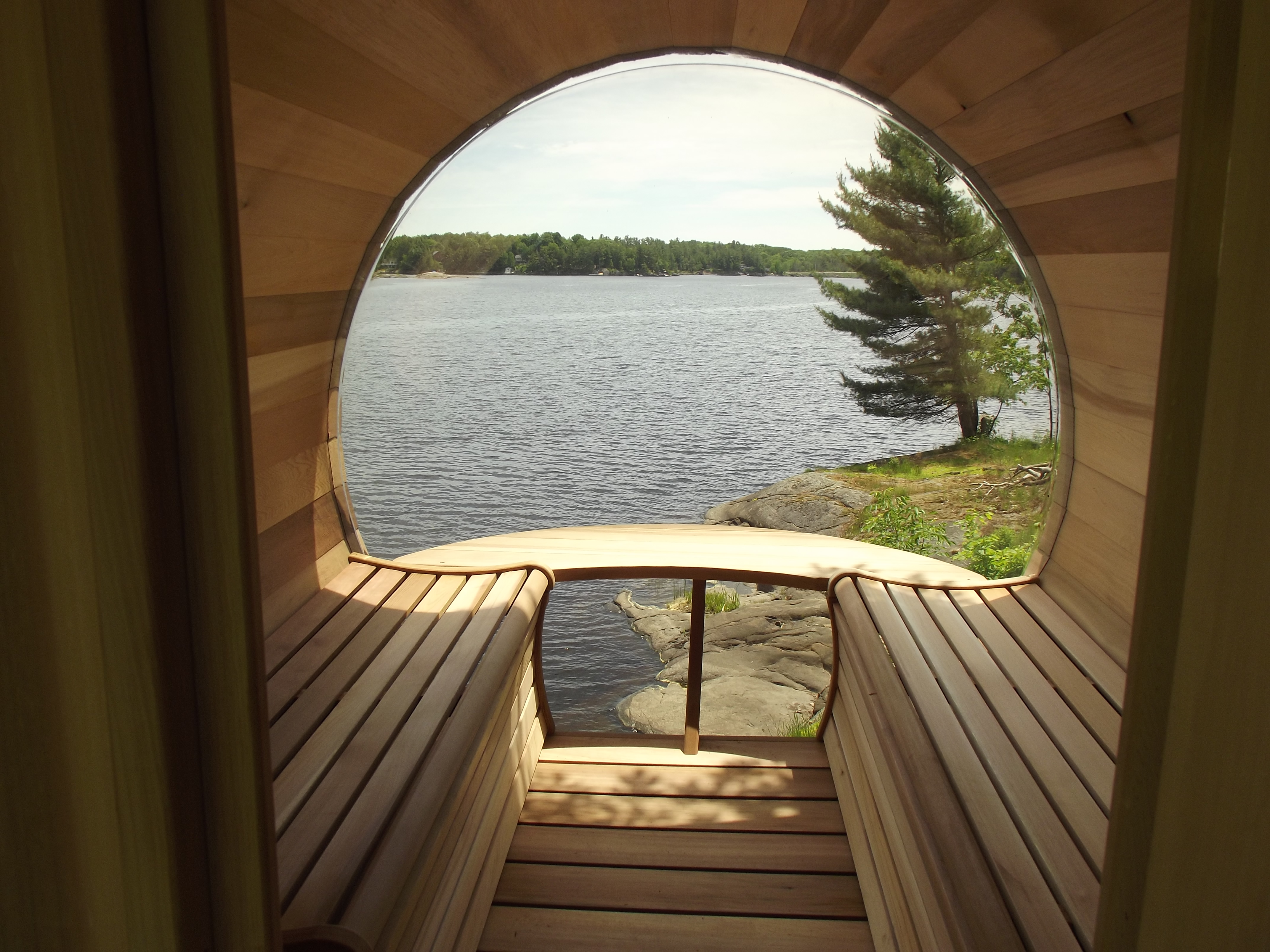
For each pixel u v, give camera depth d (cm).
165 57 66
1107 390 206
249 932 79
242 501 72
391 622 198
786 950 177
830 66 199
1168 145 151
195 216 68
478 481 2242
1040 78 158
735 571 237
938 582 228
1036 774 139
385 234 213
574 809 221
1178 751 67
